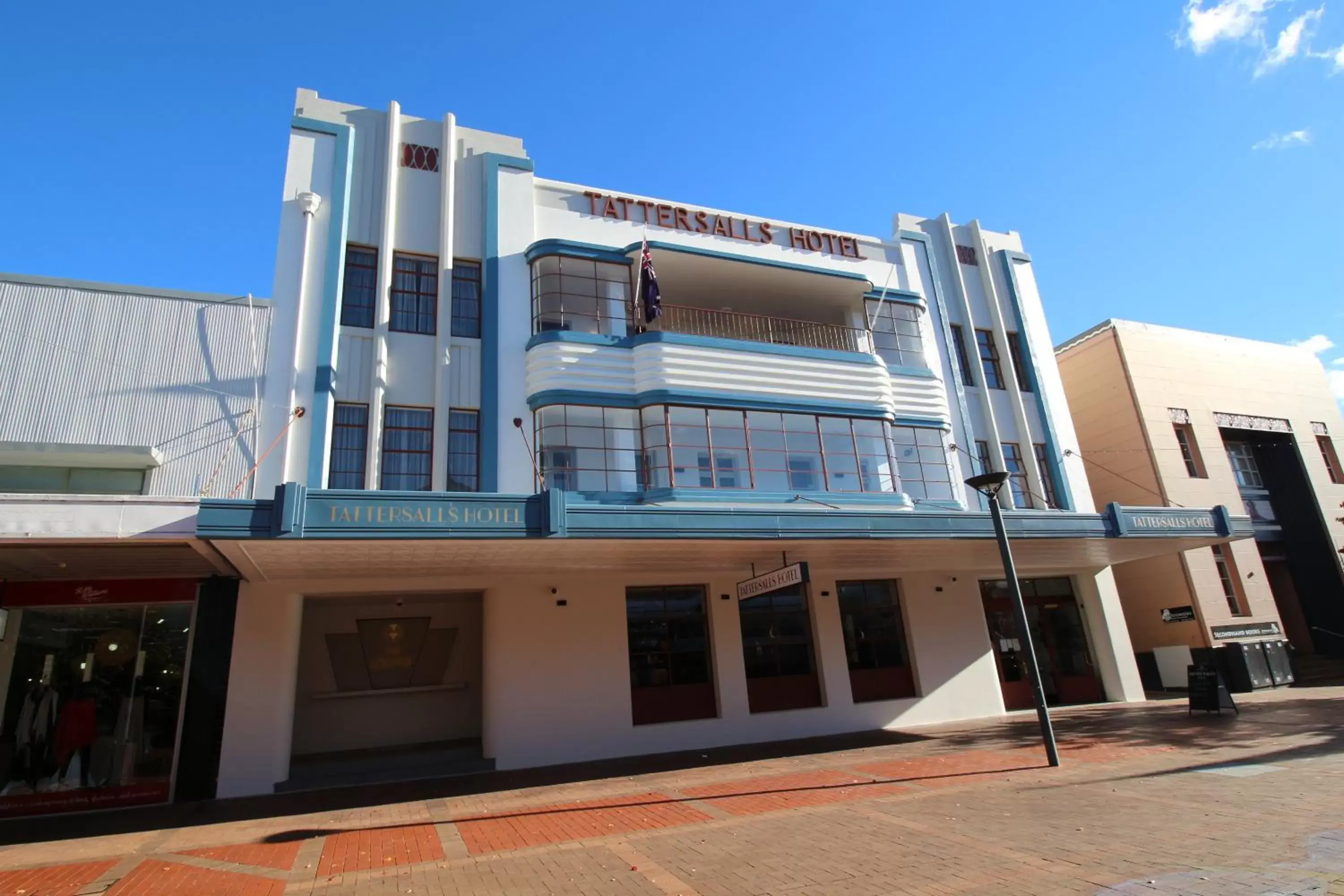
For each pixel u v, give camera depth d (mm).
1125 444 22438
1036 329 20922
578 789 10625
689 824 8250
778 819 8258
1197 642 20609
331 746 13492
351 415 13523
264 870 7184
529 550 11250
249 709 11383
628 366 14820
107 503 8648
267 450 12438
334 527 9219
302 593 12398
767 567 14891
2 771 10398
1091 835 6902
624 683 13844
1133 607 22328
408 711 14109
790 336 18859
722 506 14047
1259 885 5309
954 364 19109
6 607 10875
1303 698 16875
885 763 11477
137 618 11445
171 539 8797
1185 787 8711
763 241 17922
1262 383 25031
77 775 10602
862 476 15859
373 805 10102
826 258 18484
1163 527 15148
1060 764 10555
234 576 11758
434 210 15164
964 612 17266
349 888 6535
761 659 15352
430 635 14562
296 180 14172
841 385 16156
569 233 16000
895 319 18438
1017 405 19516
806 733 14945
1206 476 22531
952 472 17516
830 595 16125
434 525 9695
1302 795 7918
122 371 12094
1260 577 22234
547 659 13406
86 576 11211
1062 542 14820
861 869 6297
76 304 12188
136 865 7484
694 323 18078
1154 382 22891
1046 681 18234
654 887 6148
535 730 12953
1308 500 24141
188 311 12742
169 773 10922
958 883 5793
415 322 14477
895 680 16312
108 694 11055
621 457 14391
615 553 12102
